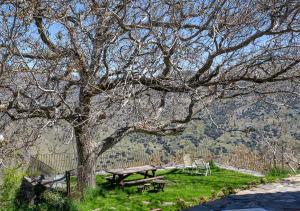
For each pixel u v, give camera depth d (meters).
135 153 18.81
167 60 8.70
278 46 9.66
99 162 18.16
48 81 8.41
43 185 12.22
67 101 9.77
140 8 8.22
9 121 9.44
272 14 8.65
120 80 8.95
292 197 5.80
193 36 8.48
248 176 15.95
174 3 8.40
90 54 8.80
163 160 19.39
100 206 11.45
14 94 8.79
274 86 11.91
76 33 8.50
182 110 11.94
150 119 10.86
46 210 10.90
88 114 9.70
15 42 7.61
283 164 14.04
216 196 10.76
